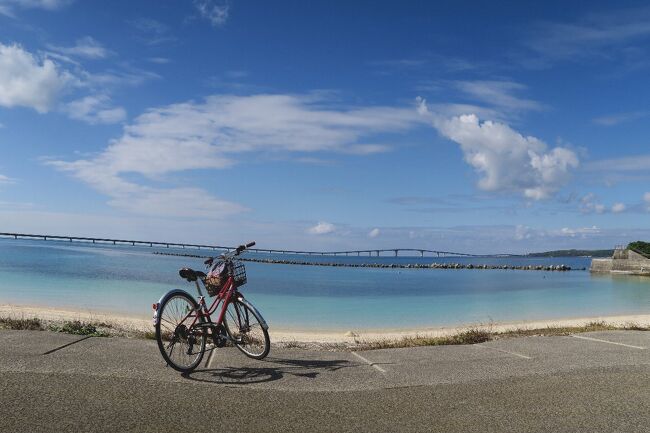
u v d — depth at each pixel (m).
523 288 46.00
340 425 4.11
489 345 7.82
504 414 4.44
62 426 3.78
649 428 4.15
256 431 3.91
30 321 9.20
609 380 5.60
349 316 21.88
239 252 6.34
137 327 12.58
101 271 46.78
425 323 19.47
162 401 4.47
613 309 26.89
